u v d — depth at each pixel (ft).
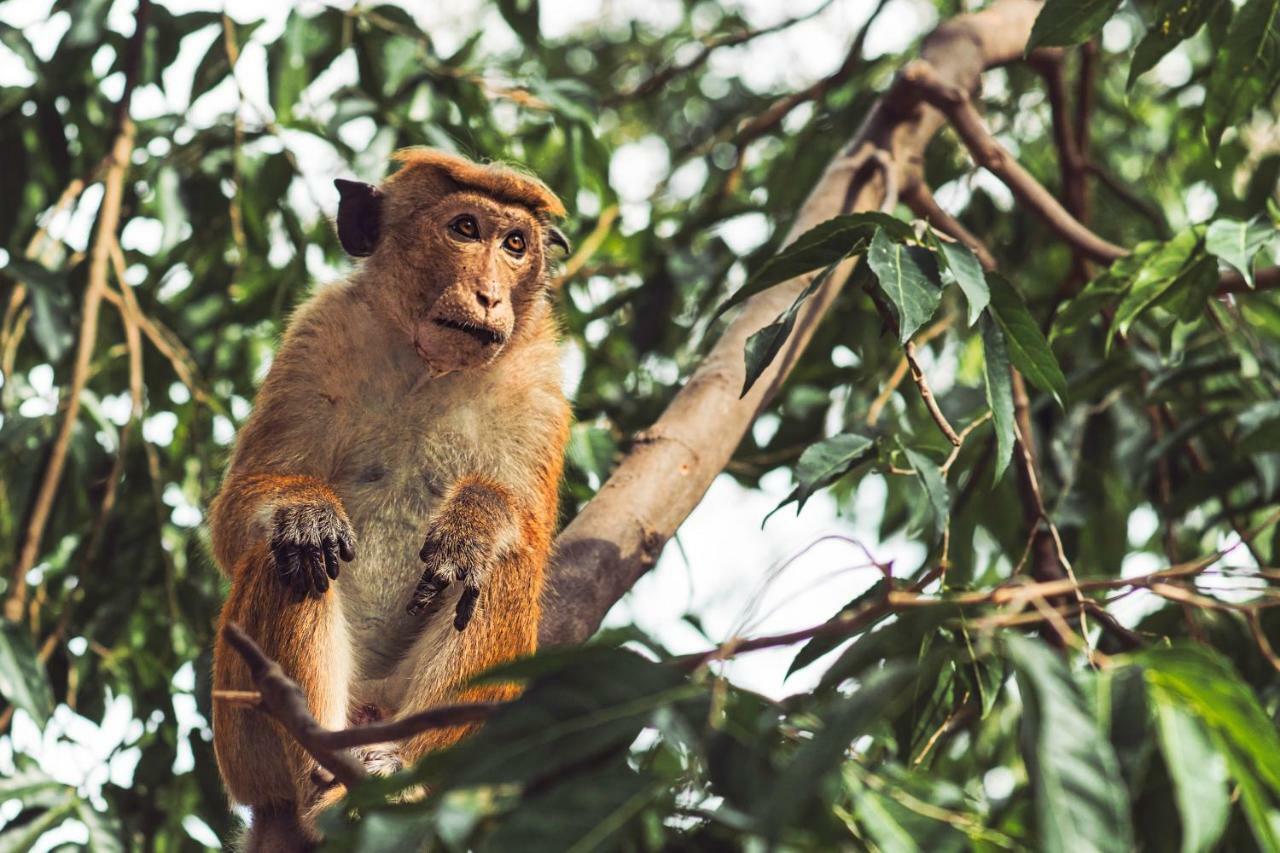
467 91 34.27
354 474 25.58
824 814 12.61
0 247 33.71
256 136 33.73
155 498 31.50
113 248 31.22
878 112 28.58
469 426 25.77
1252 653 25.94
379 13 33.78
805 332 25.17
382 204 26.43
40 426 30.45
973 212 38.01
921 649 17.78
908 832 12.23
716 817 11.55
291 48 32.40
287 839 22.30
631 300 38.37
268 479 23.44
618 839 11.47
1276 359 29.84
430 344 24.49
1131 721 11.88
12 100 33.81
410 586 25.30
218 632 22.91
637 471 23.88
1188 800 11.57
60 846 25.22
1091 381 30.09
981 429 31.09
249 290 35.19
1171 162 41.52
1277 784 11.93
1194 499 27.30
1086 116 34.96
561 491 32.37
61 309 30.55
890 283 17.25
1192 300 23.67
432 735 21.89
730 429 24.53
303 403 25.32
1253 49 22.91
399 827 12.56
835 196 27.12
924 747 21.33
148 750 30.45
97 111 35.14
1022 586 14.21
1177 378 27.96
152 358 33.86
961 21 30.40
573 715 12.00
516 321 26.25
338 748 13.20
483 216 25.64
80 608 31.63
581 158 34.01
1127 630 19.83
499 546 22.82
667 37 48.55
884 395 28.14
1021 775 30.09
